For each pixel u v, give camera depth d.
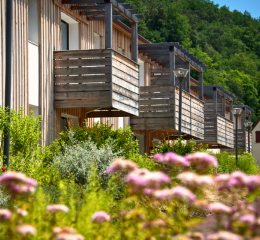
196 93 24.81
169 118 15.42
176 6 59.66
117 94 10.92
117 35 15.20
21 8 9.65
